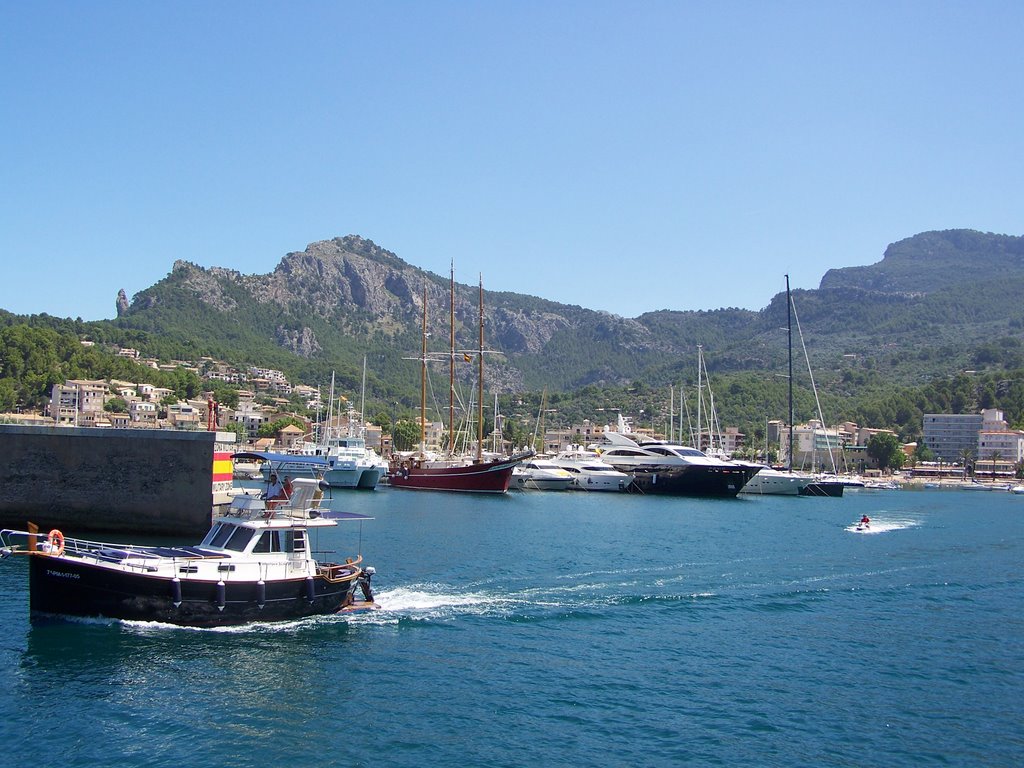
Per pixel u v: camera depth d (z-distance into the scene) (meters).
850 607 44.75
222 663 32.00
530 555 58.09
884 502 134.38
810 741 27.28
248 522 37.44
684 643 37.16
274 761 24.69
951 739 27.72
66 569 34.50
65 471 58.19
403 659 33.56
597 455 143.50
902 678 33.31
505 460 116.12
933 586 50.78
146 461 58.03
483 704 29.36
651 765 25.23
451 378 143.00
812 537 74.00
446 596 43.84
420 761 25.00
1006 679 33.38
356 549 57.97
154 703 28.17
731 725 28.31
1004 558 62.91
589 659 34.50
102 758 24.39
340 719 27.70
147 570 35.00
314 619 37.97
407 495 110.50
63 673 30.22
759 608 43.94
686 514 95.00
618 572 52.44
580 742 26.62
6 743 24.98
